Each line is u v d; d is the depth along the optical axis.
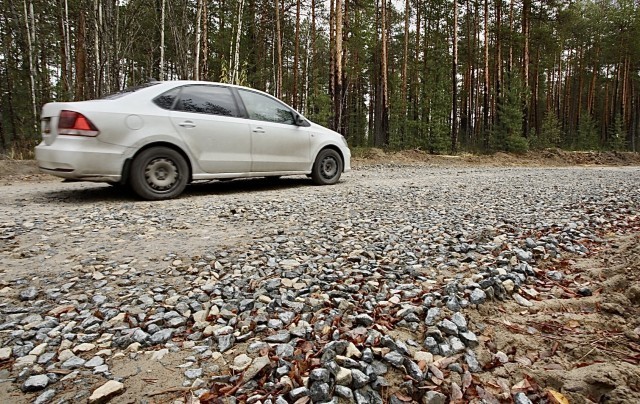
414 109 25.89
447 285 2.48
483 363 1.82
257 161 6.35
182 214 4.51
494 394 1.62
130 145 5.18
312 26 22.41
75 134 4.88
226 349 1.89
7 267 2.85
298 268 2.90
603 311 2.30
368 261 3.06
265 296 2.42
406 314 2.15
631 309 2.30
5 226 3.82
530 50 28.75
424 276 2.76
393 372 1.71
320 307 2.29
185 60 14.72
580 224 4.19
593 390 1.65
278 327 2.08
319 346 1.88
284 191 6.47
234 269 2.89
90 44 15.05
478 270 2.84
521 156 19.86
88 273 2.78
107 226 3.93
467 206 5.26
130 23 15.27
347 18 18.86
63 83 16.22
